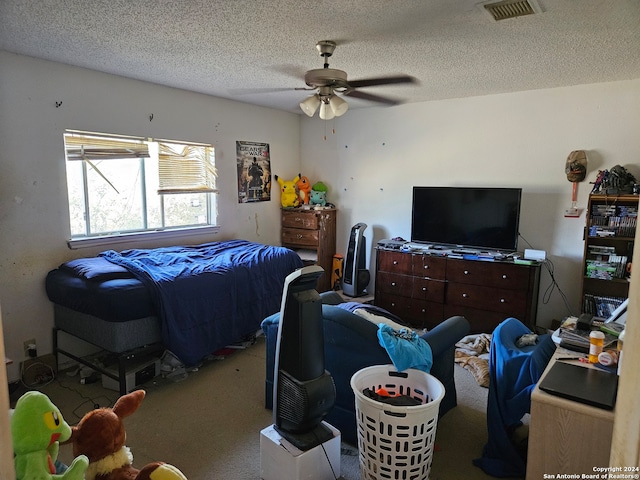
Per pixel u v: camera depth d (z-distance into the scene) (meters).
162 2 2.05
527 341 2.24
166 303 2.83
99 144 3.48
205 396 2.86
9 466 0.60
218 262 3.49
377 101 4.50
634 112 3.49
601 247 3.48
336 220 5.33
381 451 1.79
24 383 3.00
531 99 3.92
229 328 3.34
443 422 2.57
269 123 5.06
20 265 3.00
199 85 3.84
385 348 2.07
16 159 2.94
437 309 4.17
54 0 2.03
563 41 2.55
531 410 1.53
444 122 4.42
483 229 4.05
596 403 1.43
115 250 3.61
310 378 1.87
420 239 4.45
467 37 2.50
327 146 5.31
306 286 1.88
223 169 4.55
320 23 2.30
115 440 1.61
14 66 2.89
